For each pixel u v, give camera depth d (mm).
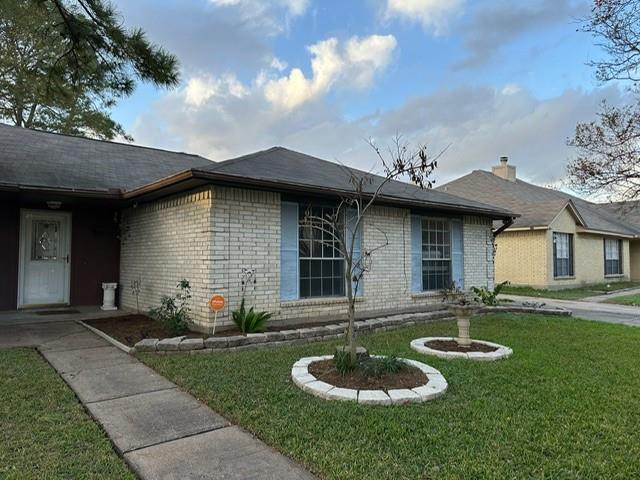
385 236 9180
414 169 4914
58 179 8227
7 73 15750
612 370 5055
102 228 10055
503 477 2629
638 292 17656
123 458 2855
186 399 3977
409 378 4434
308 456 2861
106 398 3969
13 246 9055
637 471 2719
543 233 17516
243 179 6422
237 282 6879
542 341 6777
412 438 3146
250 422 3408
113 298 9547
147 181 9367
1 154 9016
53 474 2602
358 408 3691
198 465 2766
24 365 4879
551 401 3945
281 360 5242
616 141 8672
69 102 8758
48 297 9469
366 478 2592
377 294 8953
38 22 7699
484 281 11656
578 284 19312
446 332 7453
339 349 4781
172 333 6520
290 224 7723
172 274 7617
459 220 11070
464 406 3781
